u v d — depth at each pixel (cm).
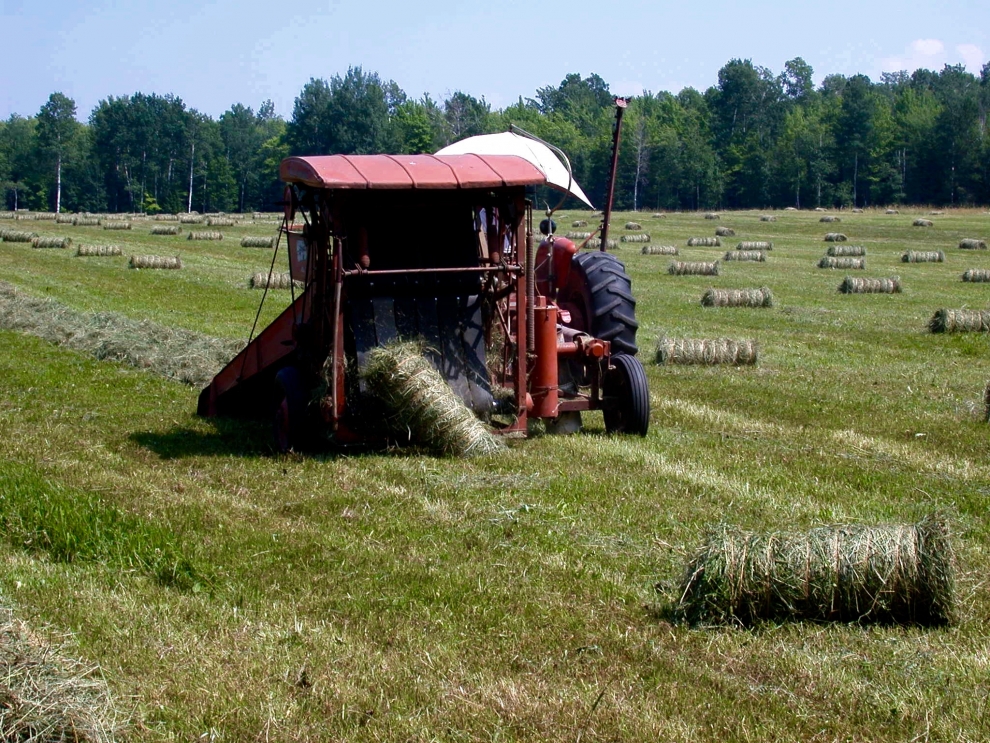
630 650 653
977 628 695
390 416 1101
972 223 7400
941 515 723
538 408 1177
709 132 15312
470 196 1127
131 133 14025
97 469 1086
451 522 896
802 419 1382
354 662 632
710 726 568
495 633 675
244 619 692
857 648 665
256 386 1336
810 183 13125
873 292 3197
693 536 861
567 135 13738
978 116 13338
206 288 3123
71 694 533
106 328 2091
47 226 6369
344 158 1070
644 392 1217
